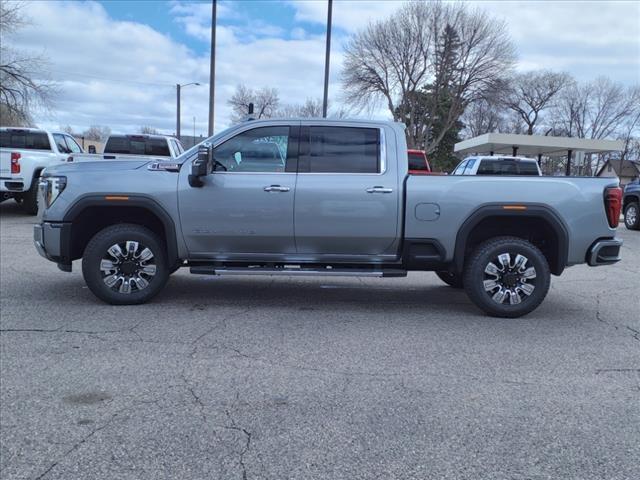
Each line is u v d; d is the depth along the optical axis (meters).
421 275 8.70
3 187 13.41
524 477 2.96
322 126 6.07
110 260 6.07
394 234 5.98
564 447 3.28
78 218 6.09
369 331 5.49
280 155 6.04
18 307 6.06
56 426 3.40
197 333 5.27
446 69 38.84
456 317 6.11
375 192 5.90
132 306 6.18
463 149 31.55
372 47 39.38
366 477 2.94
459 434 3.41
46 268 8.27
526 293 5.99
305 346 4.98
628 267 9.90
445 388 4.10
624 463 3.12
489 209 5.89
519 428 3.50
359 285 7.77
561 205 5.92
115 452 3.12
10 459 3.03
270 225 5.97
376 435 3.37
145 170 6.01
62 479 2.86
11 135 14.65
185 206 5.95
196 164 5.77
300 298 6.85
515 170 15.09
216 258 6.15
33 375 4.17
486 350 4.98
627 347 5.14
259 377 4.23
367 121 6.09
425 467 3.04
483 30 38.66
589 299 7.21
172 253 6.06
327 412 3.67
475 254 6.00
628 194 17.27
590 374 4.44
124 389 3.95
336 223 5.95
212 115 20.86
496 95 40.22
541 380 4.29
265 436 3.33
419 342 5.17
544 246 6.38
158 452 3.13
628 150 75.81
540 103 68.00
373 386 4.11
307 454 3.15
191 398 3.83
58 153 14.83
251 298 6.77
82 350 4.73
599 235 5.99
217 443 3.24
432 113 40.12
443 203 5.91
